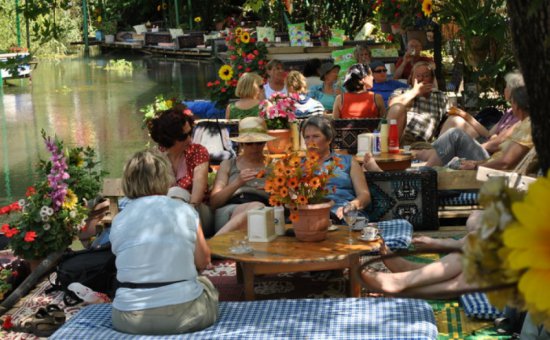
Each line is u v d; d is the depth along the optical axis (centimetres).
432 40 1244
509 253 168
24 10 630
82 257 582
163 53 3706
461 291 177
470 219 545
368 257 643
